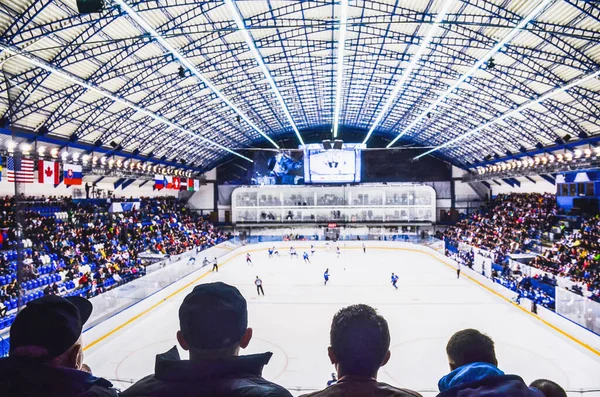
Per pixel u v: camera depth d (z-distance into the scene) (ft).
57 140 106.63
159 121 135.64
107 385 6.14
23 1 62.80
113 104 110.42
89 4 42.52
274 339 74.28
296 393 52.54
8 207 105.50
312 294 106.93
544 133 133.69
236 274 134.41
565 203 150.82
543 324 81.76
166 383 6.04
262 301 100.58
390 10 87.04
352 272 134.31
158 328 80.12
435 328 79.71
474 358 9.55
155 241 156.87
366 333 7.02
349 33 101.35
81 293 90.38
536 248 140.56
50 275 94.43
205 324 6.25
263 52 109.09
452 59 108.37
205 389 5.78
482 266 117.29
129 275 110.22
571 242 126.41
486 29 87.40
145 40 83.97
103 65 87.45
